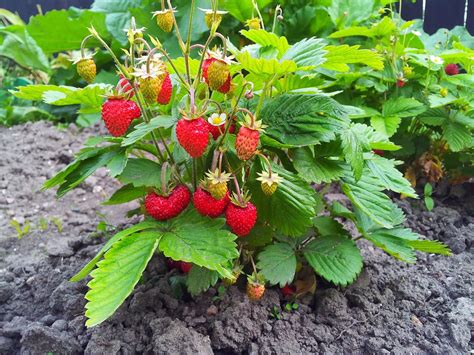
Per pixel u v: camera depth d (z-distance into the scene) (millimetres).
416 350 189
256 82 185
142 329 191
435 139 313
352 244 204
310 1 380
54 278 225
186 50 173
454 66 306
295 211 181
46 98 177
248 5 349
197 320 192
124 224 266
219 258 158
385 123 275
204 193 169
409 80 309
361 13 349
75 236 278
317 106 181
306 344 190
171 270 220
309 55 167
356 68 298
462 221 283
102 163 181
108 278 153
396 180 196
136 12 384
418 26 386
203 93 189
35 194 323
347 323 200
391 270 230
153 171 181
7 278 232
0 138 391
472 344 195
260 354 185
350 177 193
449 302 213
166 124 166
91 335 190
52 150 375
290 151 191
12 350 195
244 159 160
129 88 176
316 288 217
